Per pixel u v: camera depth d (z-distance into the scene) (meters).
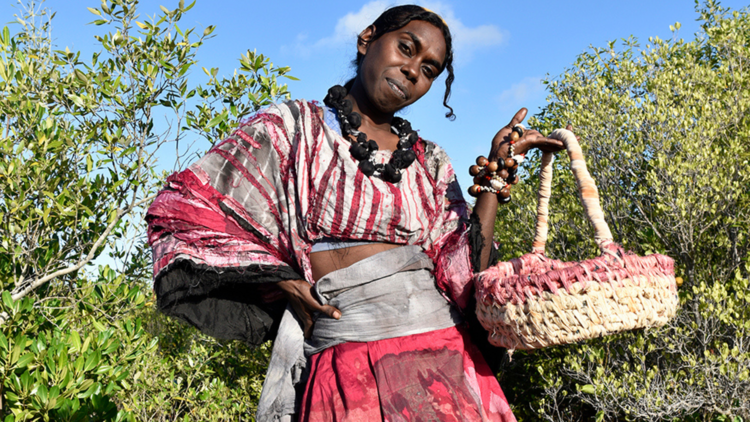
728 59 6.68
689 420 5.24
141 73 3.79
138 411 4.61
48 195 3.35
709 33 6.98
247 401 5.98
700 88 6.20
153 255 1.51
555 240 6.59
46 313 3.44
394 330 1.48
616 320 1.26
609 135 6.16
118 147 3.72
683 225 5.37
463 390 1.47
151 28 3.82
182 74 3.79
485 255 1.63
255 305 1.73
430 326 1.52
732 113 5.88
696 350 5.36
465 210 1.74
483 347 1.66
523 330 1.34
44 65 3.89
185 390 5.54
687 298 5.28
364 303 1.49
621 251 1.33
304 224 1.51
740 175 5.49
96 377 2.98
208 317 1.65
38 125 3.48
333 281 1.50
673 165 5.36
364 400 1.42
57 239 3.59
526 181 7.88
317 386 1.49
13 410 2.58
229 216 1.52
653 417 5.11
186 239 1.47
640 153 5.99
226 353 6.48
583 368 5.64
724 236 5.41
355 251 1.53
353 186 1.48
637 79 6.46
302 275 1.57
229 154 1.55
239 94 4.09
